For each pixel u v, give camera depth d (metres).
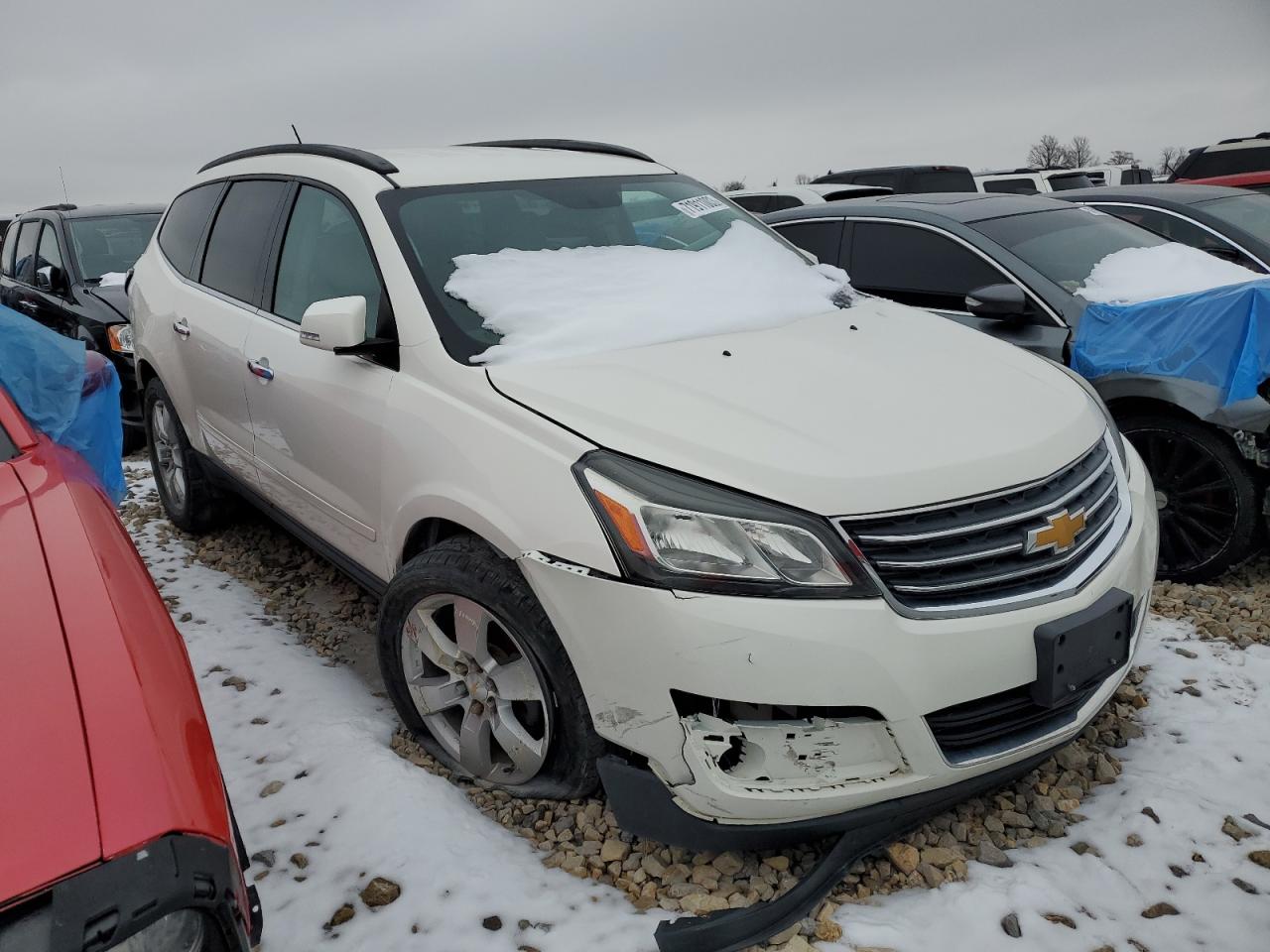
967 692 2.12
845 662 2.03
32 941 1.17
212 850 1.36
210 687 3.21
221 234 4.07
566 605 2.21
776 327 2.98
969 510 2.21
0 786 1.32
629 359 2.64
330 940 2.13
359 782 2.63
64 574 1.75
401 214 3.08
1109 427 2.87
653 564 2.10
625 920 2.17
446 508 2.50
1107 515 2.51
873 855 2.37
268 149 4.03
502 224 3.21
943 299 4.69
